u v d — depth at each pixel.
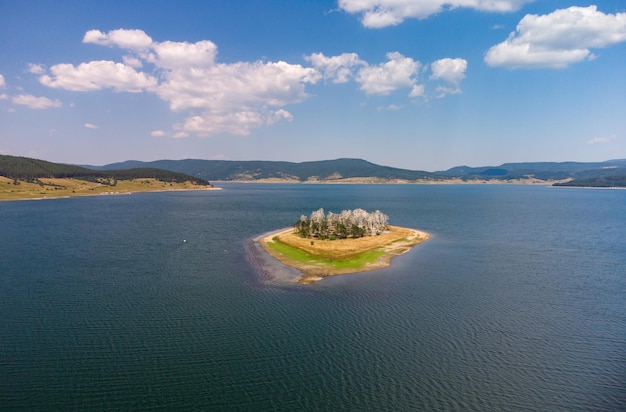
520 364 64.19
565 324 79.56
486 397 55.69
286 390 56.69
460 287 103.19
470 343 71.12
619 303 91.62
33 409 51.88
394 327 77.69
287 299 93.44
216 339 71.81
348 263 128.50
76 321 79.00
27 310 84.31
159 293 96.56
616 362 65.00
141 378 59.22
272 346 69.31
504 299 94.06
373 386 57.91
